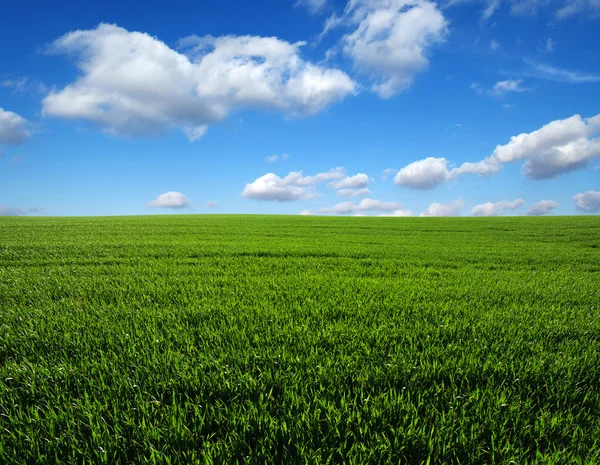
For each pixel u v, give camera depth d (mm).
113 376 3320
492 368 3598
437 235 23719
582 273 10281
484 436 2613
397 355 3850
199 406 2891
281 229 25703
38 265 10242
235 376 3379
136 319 5117
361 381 3320
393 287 7570
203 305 5836
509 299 6758
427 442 2484
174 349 4082
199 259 11391
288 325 4844
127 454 2439
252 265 10305
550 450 2461
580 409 2953
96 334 4520
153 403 2938
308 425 2607
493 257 13219
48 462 2305
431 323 5133
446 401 3012
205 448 2406
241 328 4816
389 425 2658
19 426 2635
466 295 6984
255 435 2588
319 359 3783
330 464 2332
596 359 3859
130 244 14734
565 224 32688
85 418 2723
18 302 6188
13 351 4043
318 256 12828
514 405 2938
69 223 29547
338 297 6555
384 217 43344
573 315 5605
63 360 3697
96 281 7801
